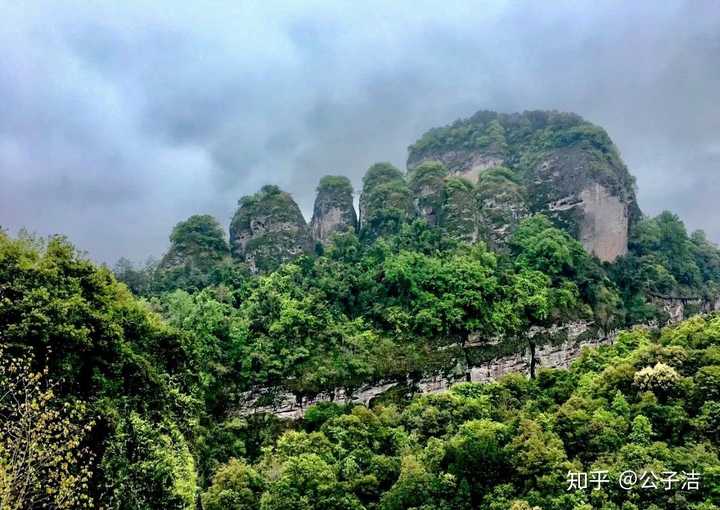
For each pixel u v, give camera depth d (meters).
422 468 40.09
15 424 19.39
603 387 45.75
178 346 34.19
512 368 69.62
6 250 26.09
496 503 36.03
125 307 31.16
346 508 39.12
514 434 41.97
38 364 24.14
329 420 52.81
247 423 58.53
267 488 41.44
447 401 53.09
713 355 43.09
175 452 28.94
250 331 64.44
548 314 74.88
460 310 67.88
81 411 23.75
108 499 24.17
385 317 68.06
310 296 68.88
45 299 25.19
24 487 17.34
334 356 63.56
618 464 34.91
